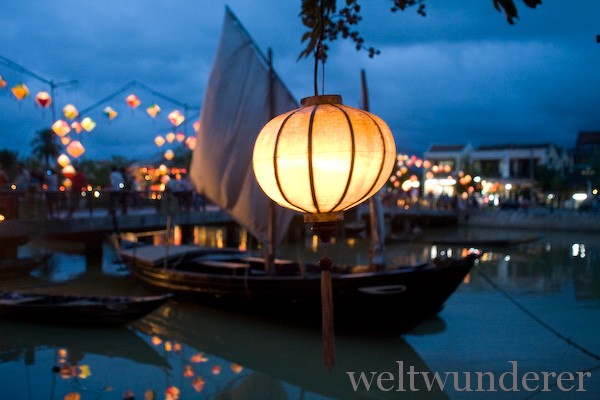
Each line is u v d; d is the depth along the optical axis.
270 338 9.90
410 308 8.97
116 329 9.79
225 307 10.58
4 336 9.79
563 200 43.41
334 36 4.22
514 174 49.06
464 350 8.98
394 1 4.00
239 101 11.58
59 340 9.73
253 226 11.71
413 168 46.62
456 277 9.09
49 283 14.89
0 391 7.34
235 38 11.51
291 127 2.28
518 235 31.09
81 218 15.10
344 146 2.24
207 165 11.66
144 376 8.19
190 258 13.47
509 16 2.38
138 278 13.34
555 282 15.59
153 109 17.25
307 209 2.45
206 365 8.79
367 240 27.45
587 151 51.44
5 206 13.68
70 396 7.25
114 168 19.16
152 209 21.97
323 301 2.50
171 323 11.18
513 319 11.02
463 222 36.84
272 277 9.63
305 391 7.77
